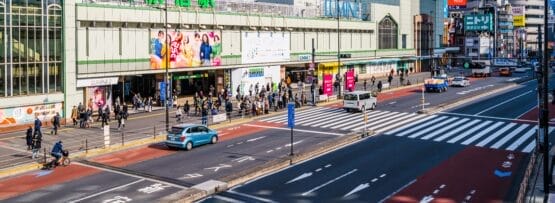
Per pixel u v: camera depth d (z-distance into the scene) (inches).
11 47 1647.4
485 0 7042.3
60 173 1136.8
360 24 3595.0
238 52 2571.4
